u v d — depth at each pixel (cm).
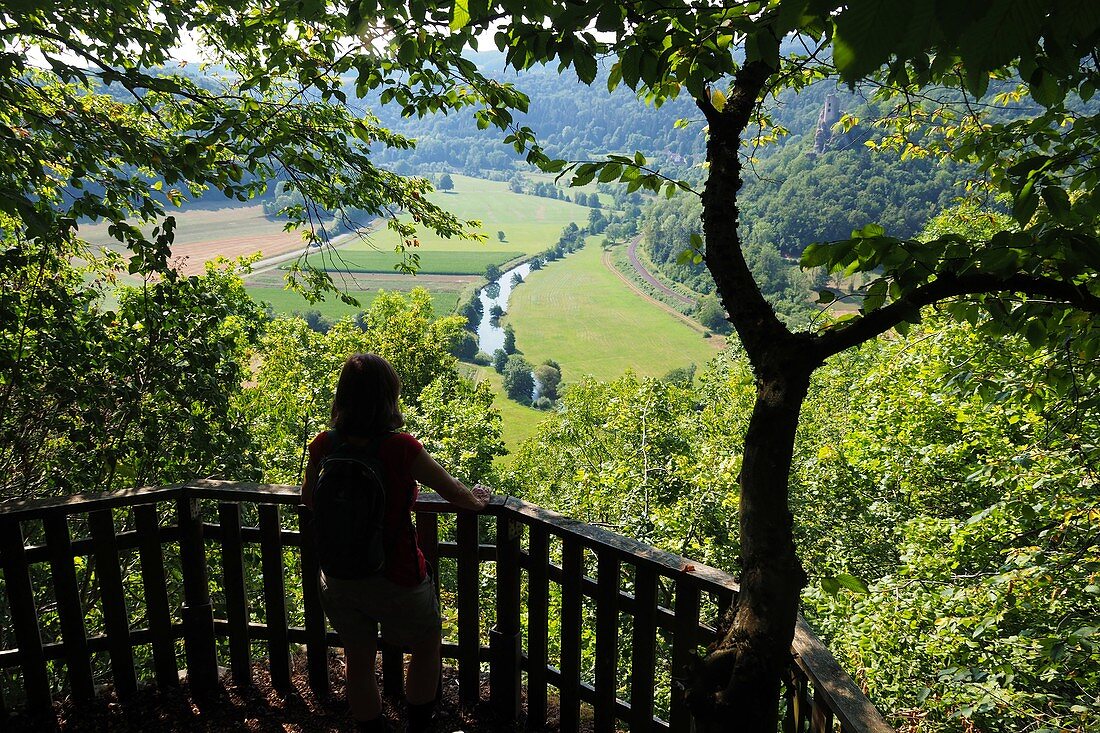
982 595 656
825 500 1712
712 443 2252
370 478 235
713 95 229
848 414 2048
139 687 341
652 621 267
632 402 2397
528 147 497
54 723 319
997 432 1009
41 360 699
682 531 1662
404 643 260
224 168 645
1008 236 208
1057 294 206
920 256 213
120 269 895
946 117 564
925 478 1367
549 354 11631
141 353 820
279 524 328
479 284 15912
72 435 753
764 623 172
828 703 178
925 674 809
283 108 671
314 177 802
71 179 605
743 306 198
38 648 318
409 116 510
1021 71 170
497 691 318
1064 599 617
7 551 306
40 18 563
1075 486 636
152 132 812
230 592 335
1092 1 93
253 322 1159
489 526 1981
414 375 3105
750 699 169
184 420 873
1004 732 628
